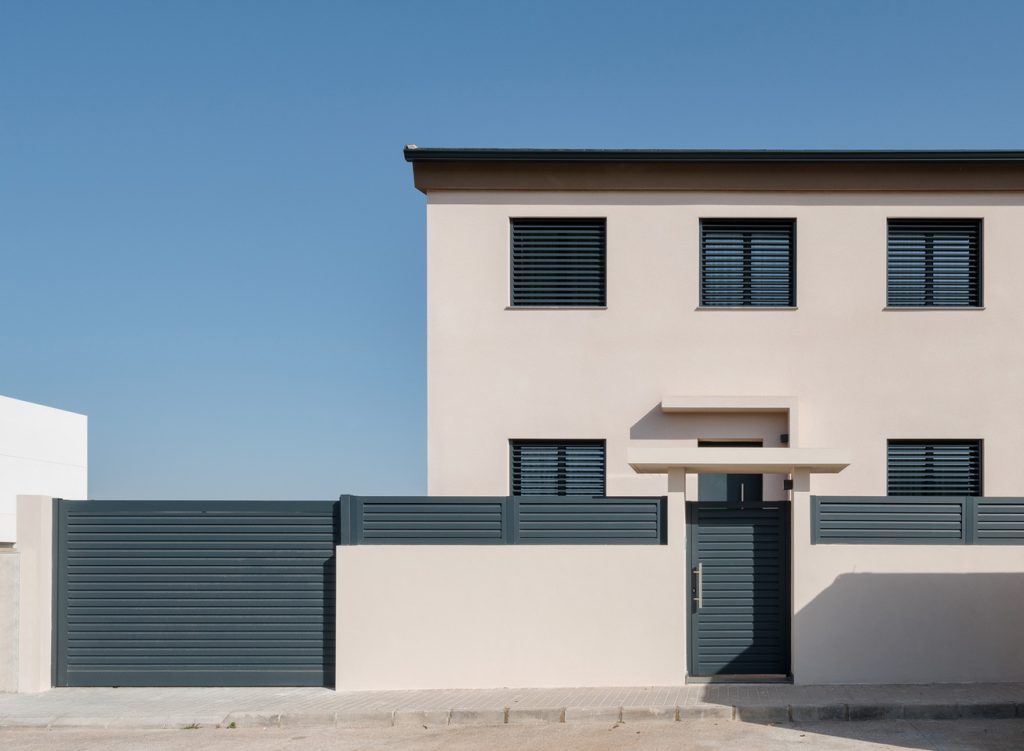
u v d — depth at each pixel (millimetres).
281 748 7988
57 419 32375
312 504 10352
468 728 8594
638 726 8500
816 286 13328
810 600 9719
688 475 13008
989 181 13227
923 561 9703
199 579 10328
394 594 9984
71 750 8023
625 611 9883
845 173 13297
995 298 13258
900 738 7887
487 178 13453
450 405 13320
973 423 13125
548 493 13406
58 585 10328
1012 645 9625
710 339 13312
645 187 13461
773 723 8531
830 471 9953
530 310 13414
